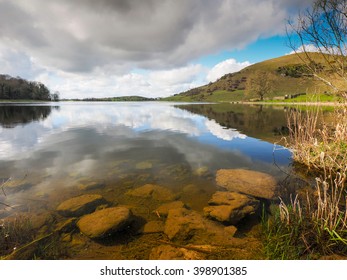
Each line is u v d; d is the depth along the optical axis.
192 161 9.73
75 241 4.43
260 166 8.98
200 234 4.55
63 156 10.58
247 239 4.39
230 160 9.84
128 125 22.36
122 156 10.59
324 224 4.10
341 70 7.44
